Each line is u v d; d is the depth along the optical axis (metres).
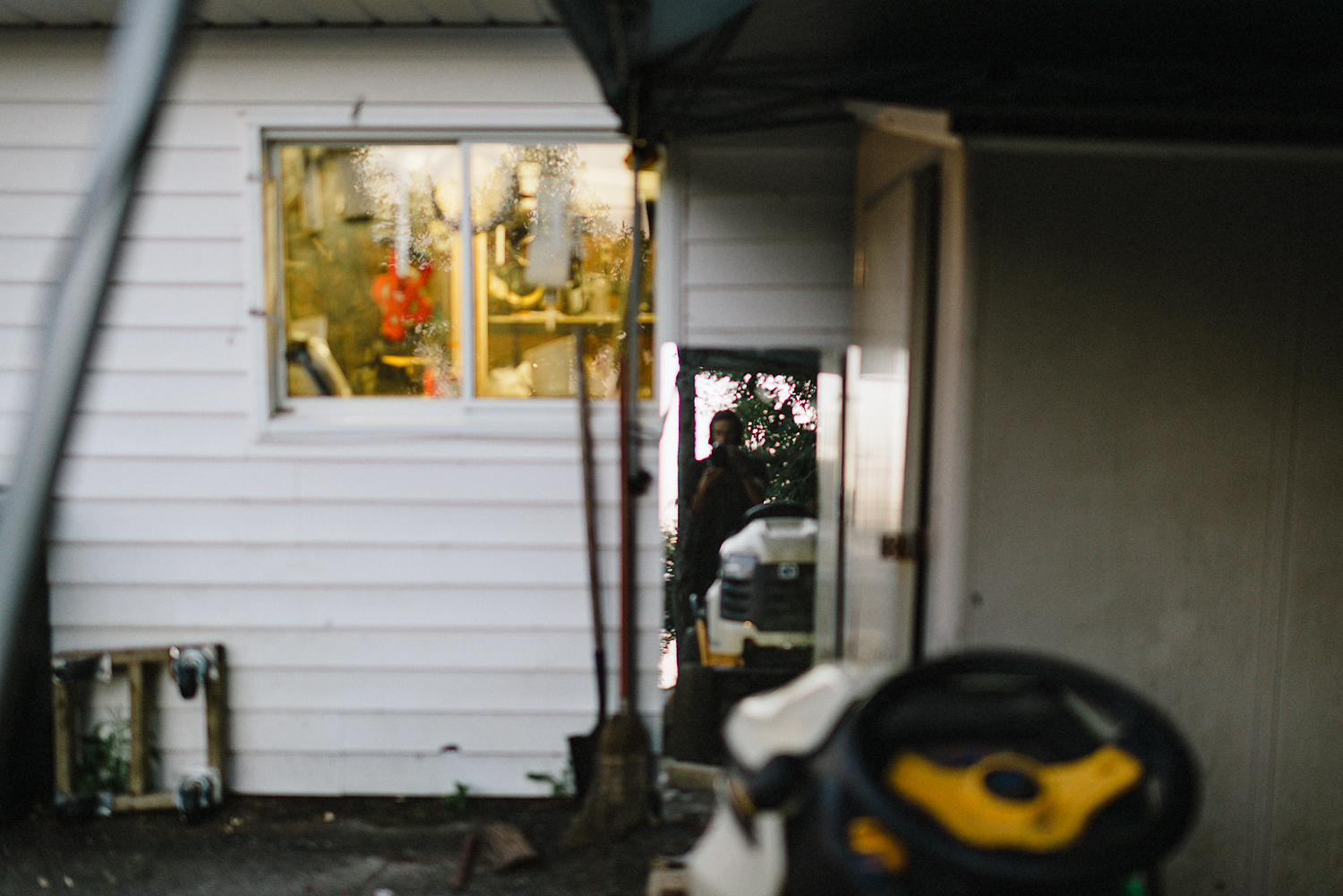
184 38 1.07
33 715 4.32
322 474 4.38
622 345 4.25
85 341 1.04
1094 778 1.42
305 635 4.41
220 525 4.39
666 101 3.84
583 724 4.43
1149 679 2.86
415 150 4.39
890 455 3.34
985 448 2.78
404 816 4.25
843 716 1.77
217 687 4.34
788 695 2.07
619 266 4.45
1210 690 2.88
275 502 4.39
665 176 4.24
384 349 4.49
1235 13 3.03
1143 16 3.09
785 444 4.25
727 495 4.25
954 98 3.53
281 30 4.25
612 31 2.73
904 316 3.19
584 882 3.62
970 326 2.76
